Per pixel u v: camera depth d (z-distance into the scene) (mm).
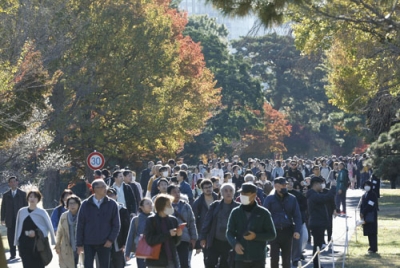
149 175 70438
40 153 95688
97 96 103438
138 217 32656
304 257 42906
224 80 187000
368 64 50812
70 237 34094
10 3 82938
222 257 30672
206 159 174250
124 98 103812
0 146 90188
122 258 34750
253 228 25453
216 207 30641
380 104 73375
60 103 100000
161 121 107625
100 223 31672
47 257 34406
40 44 86062
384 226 65812
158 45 109312
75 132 106688
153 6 113938
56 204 105188
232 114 186750
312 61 110562
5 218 48281
